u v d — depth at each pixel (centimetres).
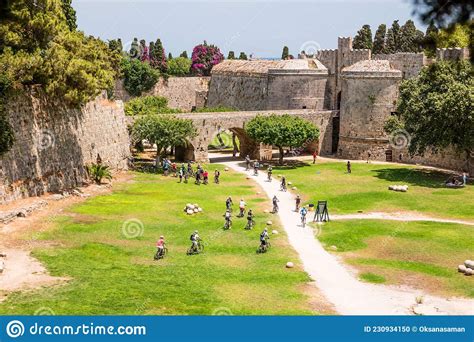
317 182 7425
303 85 11162
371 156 9731
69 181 5962
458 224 5144
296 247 4325
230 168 8606
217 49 17550
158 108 11569
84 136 6456
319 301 3117
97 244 4034
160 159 8775
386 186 7100
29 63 5106
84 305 2859
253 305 2992
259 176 7906
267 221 5159
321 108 11306
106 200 5609
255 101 12419
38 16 5250
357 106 9775
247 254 4088
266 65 12506
